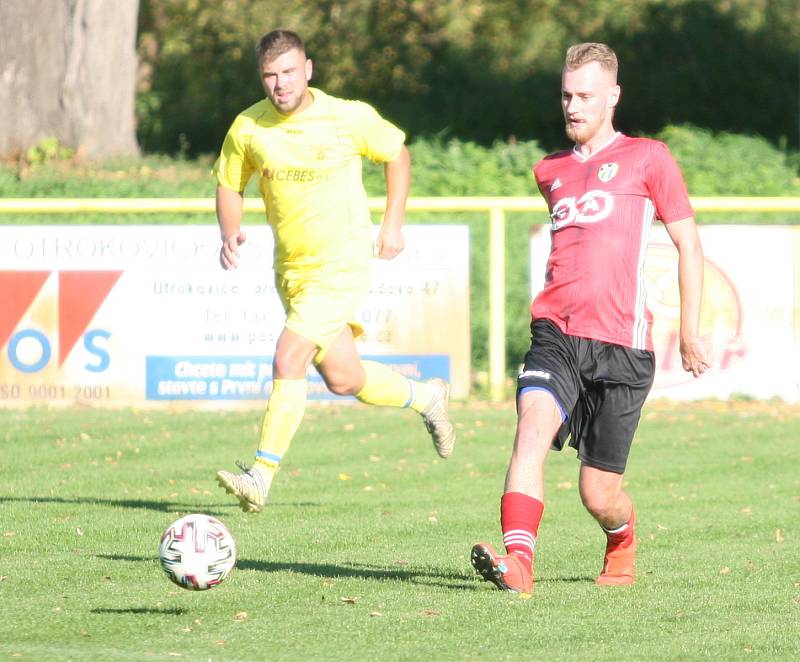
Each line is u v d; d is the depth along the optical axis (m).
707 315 48.00
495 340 49.56
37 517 29.02
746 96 116.38
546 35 116.19
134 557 24.45
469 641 18.09
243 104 121.06
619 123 117.19
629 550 22.61
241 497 23.67
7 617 19.36
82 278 48.00
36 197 63.69
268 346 47.94
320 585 21.94
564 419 20.58
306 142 25.44
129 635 18.28
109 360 48.12
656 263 47.75
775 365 48.06
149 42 123.25
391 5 118.50
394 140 26.00
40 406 48.12
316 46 118.56
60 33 76.25
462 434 42.56
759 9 118.56
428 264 47.84
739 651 17.72
